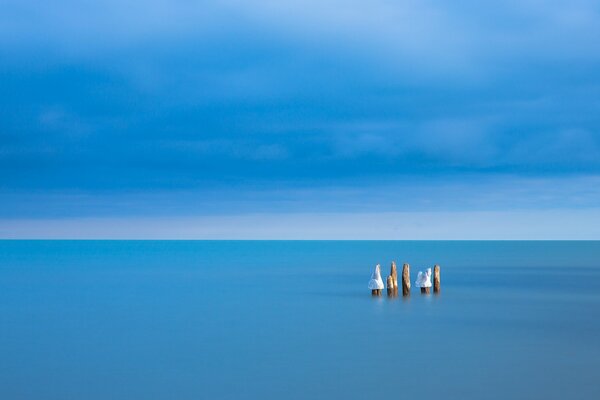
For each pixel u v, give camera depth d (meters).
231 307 56.00
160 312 53.50
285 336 42.44
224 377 32.78
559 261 125.50
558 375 32.22
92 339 42.19
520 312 50.97
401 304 55.66
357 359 36.03
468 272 92.94
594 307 53.34
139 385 31.62
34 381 32.44
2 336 43.28
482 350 37.66
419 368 33.91
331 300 59.03
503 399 28.88
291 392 30.33
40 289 72.25
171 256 160.50
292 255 169.12
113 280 83.69
